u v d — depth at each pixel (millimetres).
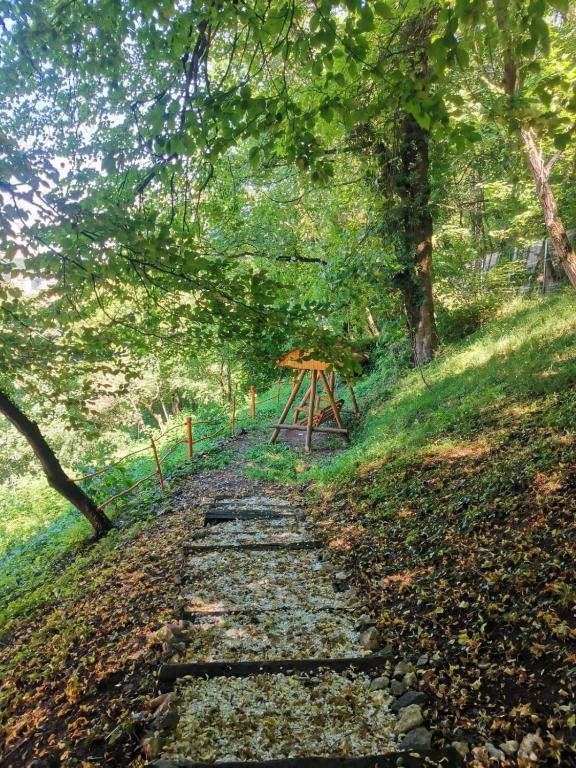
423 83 2867
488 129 11086
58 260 3662
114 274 3861
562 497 4703
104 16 3939
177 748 2918
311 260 14836
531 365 8539
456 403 9320
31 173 3318
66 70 4871
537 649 3232
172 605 4801
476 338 13016
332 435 13961
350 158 12008
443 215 14805
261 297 4090
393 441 9281
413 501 6406
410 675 3412
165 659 3838
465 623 3855
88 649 4445
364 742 2912
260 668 3631
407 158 12367
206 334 5043
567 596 3480
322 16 2738
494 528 4875
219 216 13094
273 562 5797
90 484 10211
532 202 13711
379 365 17922
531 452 5820
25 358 5547
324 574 5410
